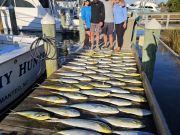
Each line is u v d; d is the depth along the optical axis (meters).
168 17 17.86
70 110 3.56
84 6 8.17
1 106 4.60
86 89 4.51
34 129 3.08
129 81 4.95
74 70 5.72
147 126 3.22
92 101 3.98
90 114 3.51
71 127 3.15
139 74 5.43
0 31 9.74
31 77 5.88
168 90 8.09
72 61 6.64
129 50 8.25
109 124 3.23
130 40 8.86
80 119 3.30
